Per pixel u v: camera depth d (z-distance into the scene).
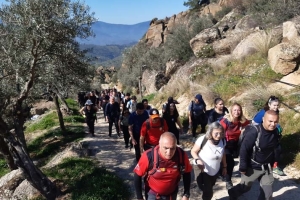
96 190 6.39
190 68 16.81
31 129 17.11
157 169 3.69
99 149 10.40
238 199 5.38
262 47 12.21
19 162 6.27
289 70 9.77
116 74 48.72
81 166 8.28
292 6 14.38
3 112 7.79
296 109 7.81
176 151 3.78
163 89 18.78
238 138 5.23
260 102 8.86
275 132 4.12
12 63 6.86
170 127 7.52
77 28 7.19
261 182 4.32
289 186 5.49
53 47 7.13
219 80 12.66
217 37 17.81
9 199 7.02
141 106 6.93
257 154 4.20
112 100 12.04
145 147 6.00
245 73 11.91
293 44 9.84
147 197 3.96
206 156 4.43
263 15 17.08
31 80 7.06
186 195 3.98
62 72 8.52
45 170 8.55
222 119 5.27
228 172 5.28
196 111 9.03
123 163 8.71
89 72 9.34
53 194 6.51
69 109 19.88
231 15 22.86
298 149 6.44
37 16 6.32
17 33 6.55
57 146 12.48
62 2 6.64
